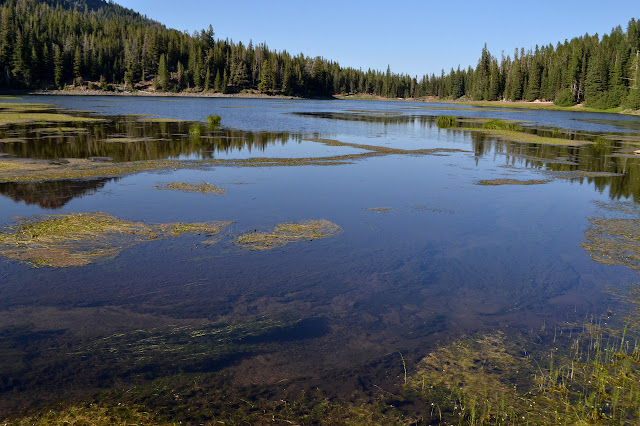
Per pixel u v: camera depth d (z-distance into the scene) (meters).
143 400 6.24
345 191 19.38
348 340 8.01
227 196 17.84
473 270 11.28
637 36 118.31
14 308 8.75
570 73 128.50
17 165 22.23
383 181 21.72
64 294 9.37
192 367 7.07
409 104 148.50
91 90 140.00
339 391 6.60
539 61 144.00
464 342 7.95
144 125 44.72
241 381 6.77
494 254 12.40
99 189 18.34
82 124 43.91
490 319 8.84
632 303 9.50
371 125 54.94
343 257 11.90
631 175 24.33
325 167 25.09
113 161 24.48
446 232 14.22
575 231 14.45
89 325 8.24
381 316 8.91
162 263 11.09
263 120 57.31
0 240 12.05
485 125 51.56
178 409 6.07
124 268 10.73
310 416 6.04
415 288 10.23
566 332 8.31
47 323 8.26
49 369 6.88
